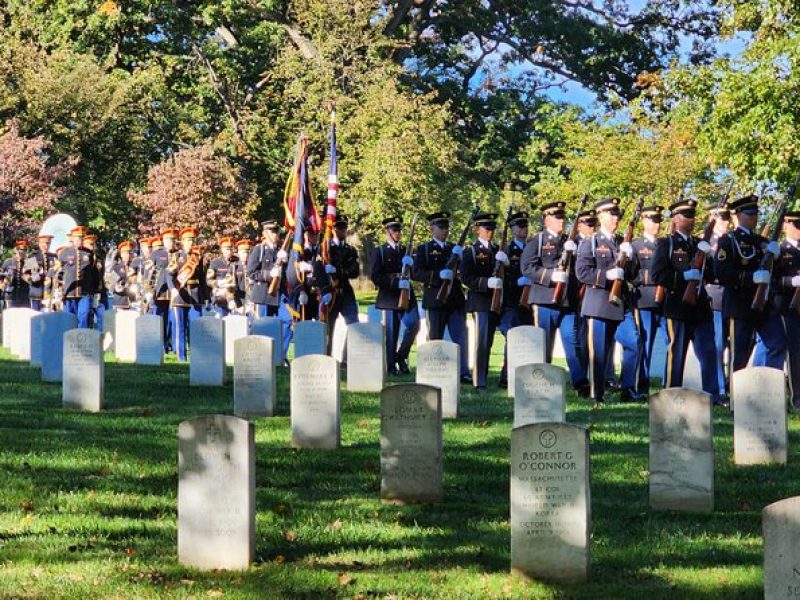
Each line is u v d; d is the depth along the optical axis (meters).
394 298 24.14
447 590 9.73
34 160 46.97
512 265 22.27
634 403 19.47
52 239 35.09
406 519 11.90
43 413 17.78
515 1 60.41
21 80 50.00
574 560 9.89
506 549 10.84
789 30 30.02
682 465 12.18
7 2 55.41
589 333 19.45
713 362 19.05
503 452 15.09
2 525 11.62
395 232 24.27
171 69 53.97
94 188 51.97
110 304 36.47
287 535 11.32
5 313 29.28
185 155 49.47
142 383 21.41
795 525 8.04
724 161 30.73
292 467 14.20
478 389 21.72
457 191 52.97
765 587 8.11
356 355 20.70
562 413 15.73
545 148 60.28
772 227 19.98
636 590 9.71
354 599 9.50
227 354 25.70
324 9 49.53
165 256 27.95
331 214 24.72
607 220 19.55
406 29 59.22
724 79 30.44
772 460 14.25
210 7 53.09
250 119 51.34
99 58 54.50
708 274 19.09
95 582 9.88
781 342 18.45
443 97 61.50
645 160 38.94
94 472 13.91
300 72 50.19
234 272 31.03
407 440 12.51
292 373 15.20
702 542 11.05
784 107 29.03
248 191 50.34
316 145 49.56
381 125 47.31
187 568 10.27
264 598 9.52
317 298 24.38
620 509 12.25
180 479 10.36
